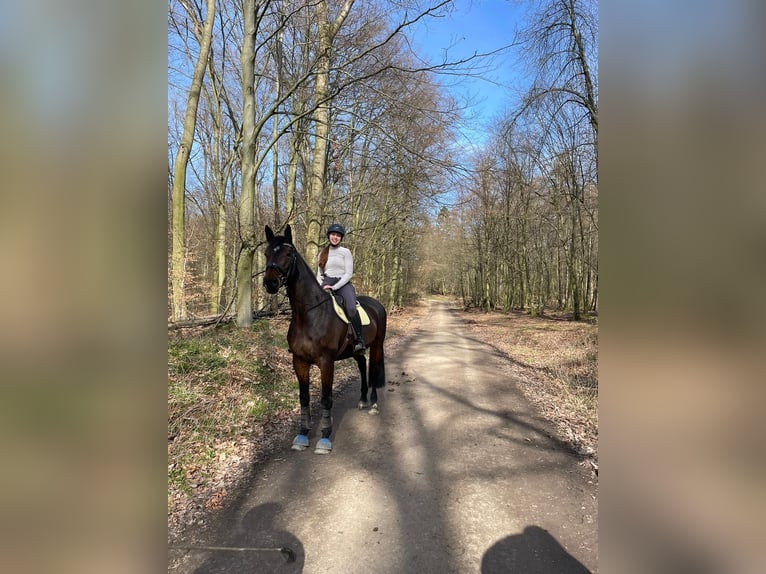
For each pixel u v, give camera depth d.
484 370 8.83
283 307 13.14
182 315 9.16
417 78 8.25
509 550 2.79
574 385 7.26
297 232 15.41
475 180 9.16
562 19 10.61
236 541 2.88
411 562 2.67
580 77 11.12
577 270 24.53
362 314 5.27
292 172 13.19
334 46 10.29
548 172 18.28
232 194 14.94
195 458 3.99
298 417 5.44
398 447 4.49
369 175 16.91
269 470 3.96
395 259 25.86
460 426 5.15
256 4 8.44
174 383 5.18
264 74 11.20
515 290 35.06
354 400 6.32
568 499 3.43
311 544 2.85
